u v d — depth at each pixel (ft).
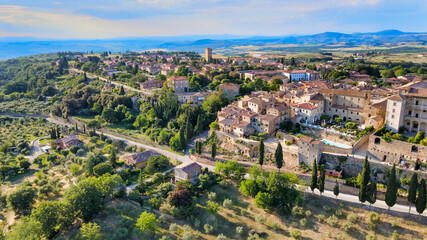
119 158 532.73
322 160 410.11
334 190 352.69
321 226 326.44
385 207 331.98
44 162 551.59
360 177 355.36
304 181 391.86
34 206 397.60
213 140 530.68
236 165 420.77
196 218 351.25
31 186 436.76
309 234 318.45
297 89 637.30
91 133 650.84
